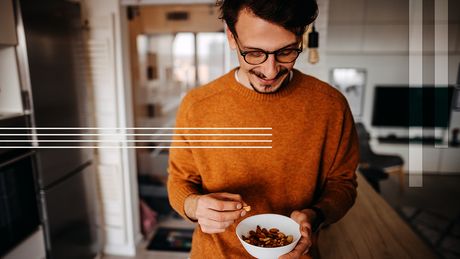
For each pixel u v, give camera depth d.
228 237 0.83
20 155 1.65
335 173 0.86
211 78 4.18
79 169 2.19
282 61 0.68
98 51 2.28
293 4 0.60
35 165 1.77
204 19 3.94
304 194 0.82
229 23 0.67
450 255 2.39
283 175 0.81
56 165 1.92
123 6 2.33
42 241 1.83
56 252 1.92
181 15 3.94
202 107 0.83
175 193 0.83
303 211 0.73
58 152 1.94
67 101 2.02
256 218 0.78
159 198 3.27
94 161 2.41
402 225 1.19
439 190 3.66
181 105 0.87
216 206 0.70
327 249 1.04
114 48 2.29
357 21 3.96
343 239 1.10
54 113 1.89
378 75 4.20
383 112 4.28
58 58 1.92
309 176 0.82
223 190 0.83
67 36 2.02
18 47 1.65
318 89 0.82
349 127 0.84
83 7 2.27
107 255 2.59
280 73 0.71
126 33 2.39
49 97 1.84
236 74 0.83
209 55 4.11
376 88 4.21
